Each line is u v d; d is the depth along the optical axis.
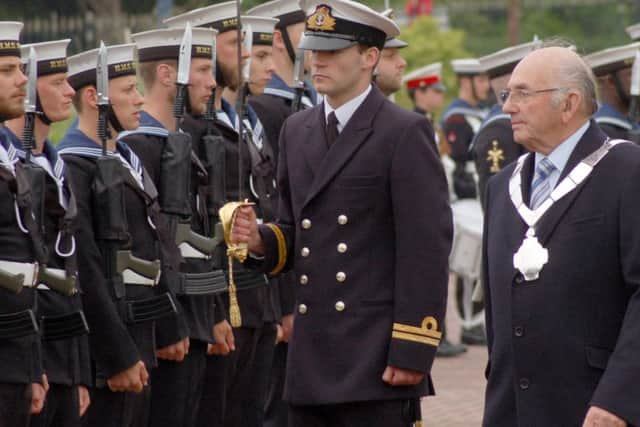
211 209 20.78
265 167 22.03
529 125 15.47
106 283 18.88
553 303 15.19
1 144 17.19
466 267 35.59
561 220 15.28
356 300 16.88
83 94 19.27
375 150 16.91
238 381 22.22
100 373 18.83
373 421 16.84
